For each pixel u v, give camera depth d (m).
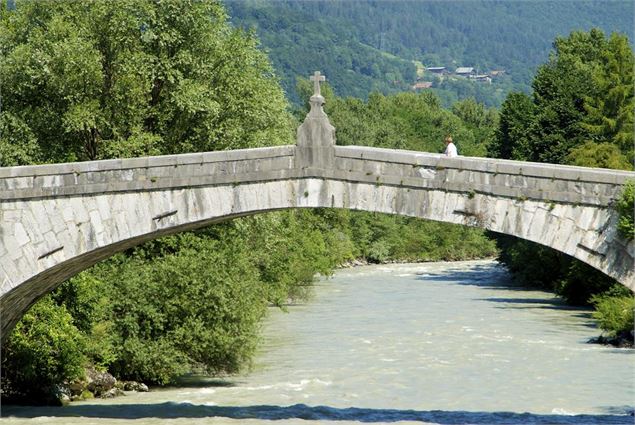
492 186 44.50
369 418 52.31
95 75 65.25
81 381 57.94
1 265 48.00
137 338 59.78
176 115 67.44
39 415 52.75
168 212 47.47
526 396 58.09
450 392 59.25
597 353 72.06
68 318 56.34
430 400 57.12
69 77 65.25
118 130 65.94
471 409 54.72
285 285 90.38
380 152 45.97
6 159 64.38
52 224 47.94
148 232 47.53
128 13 65.94
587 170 44.06
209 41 68.12
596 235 43.19
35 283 49.94
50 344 56.16
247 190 47.12
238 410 54.38
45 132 66.38
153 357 59.44
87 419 51.78
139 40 67.31
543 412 53.94
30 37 66.44
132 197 47.62
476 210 44.75
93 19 66.81
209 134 66.75
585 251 43.34
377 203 46.06
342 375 64.06
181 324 60.72
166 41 66.56
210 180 47.19
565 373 64.75
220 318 61.03
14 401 56.50
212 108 65.69
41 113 66.25
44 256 47.97
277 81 74.56
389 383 61.72
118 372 60.34
